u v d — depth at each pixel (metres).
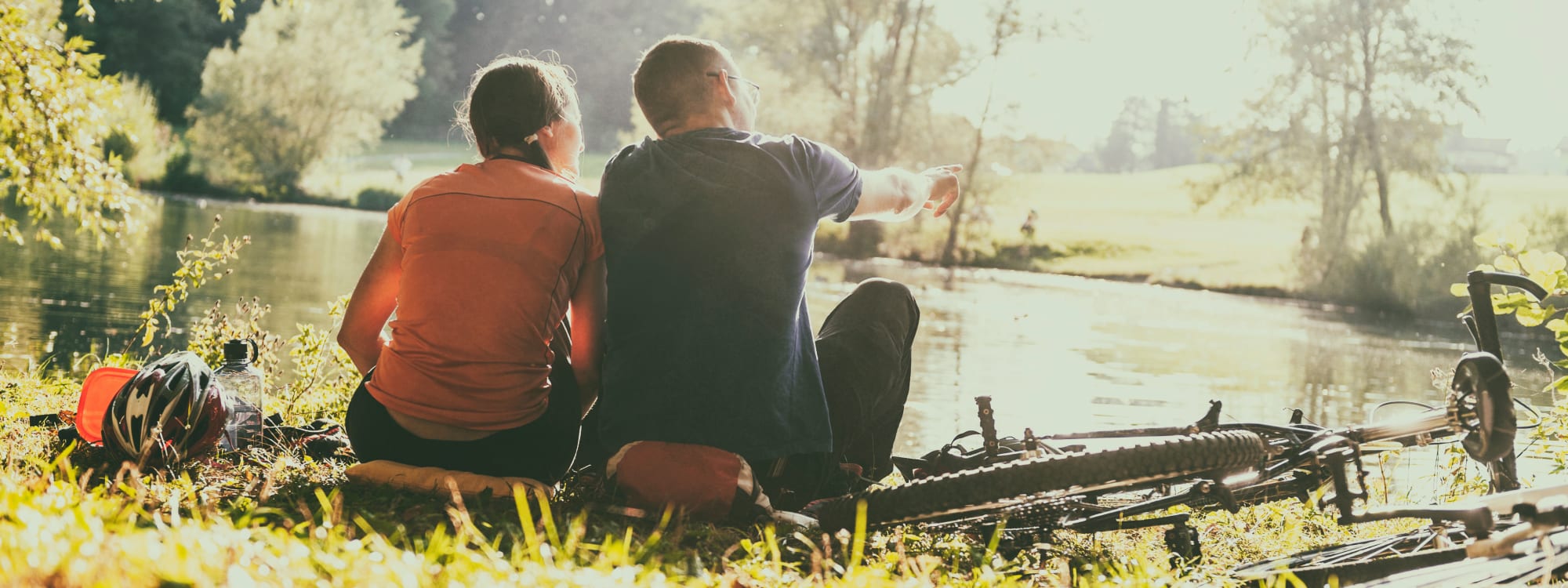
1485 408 2.61
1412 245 34.53
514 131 3.23
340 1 61.47
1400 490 5.69
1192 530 3.33
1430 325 28.33
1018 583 2.75
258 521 2.54
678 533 2.78
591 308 3.23
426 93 86.94
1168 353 16.73
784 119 46.25
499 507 3.04
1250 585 2.81
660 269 2.98
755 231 2.98
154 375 3.43
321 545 2.25
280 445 3.94
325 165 61.09
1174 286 38.19
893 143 45.62
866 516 2.95
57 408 5.09
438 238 3.09
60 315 12.64
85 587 1.62
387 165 70.69
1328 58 37.69
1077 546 3.38
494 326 3.06
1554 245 33.00
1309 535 4.21
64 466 2.76
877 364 3.46
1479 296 3.19
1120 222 55.88
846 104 46.16
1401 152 37.12
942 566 2.95
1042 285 34.00
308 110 58.72
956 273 37.94
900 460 4.18
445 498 3.06
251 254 25.39
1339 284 34.97
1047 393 11.38
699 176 3.01
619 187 3.10
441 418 3.07
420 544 2.36
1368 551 3.00
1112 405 10.77
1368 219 37.84
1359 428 2.91
